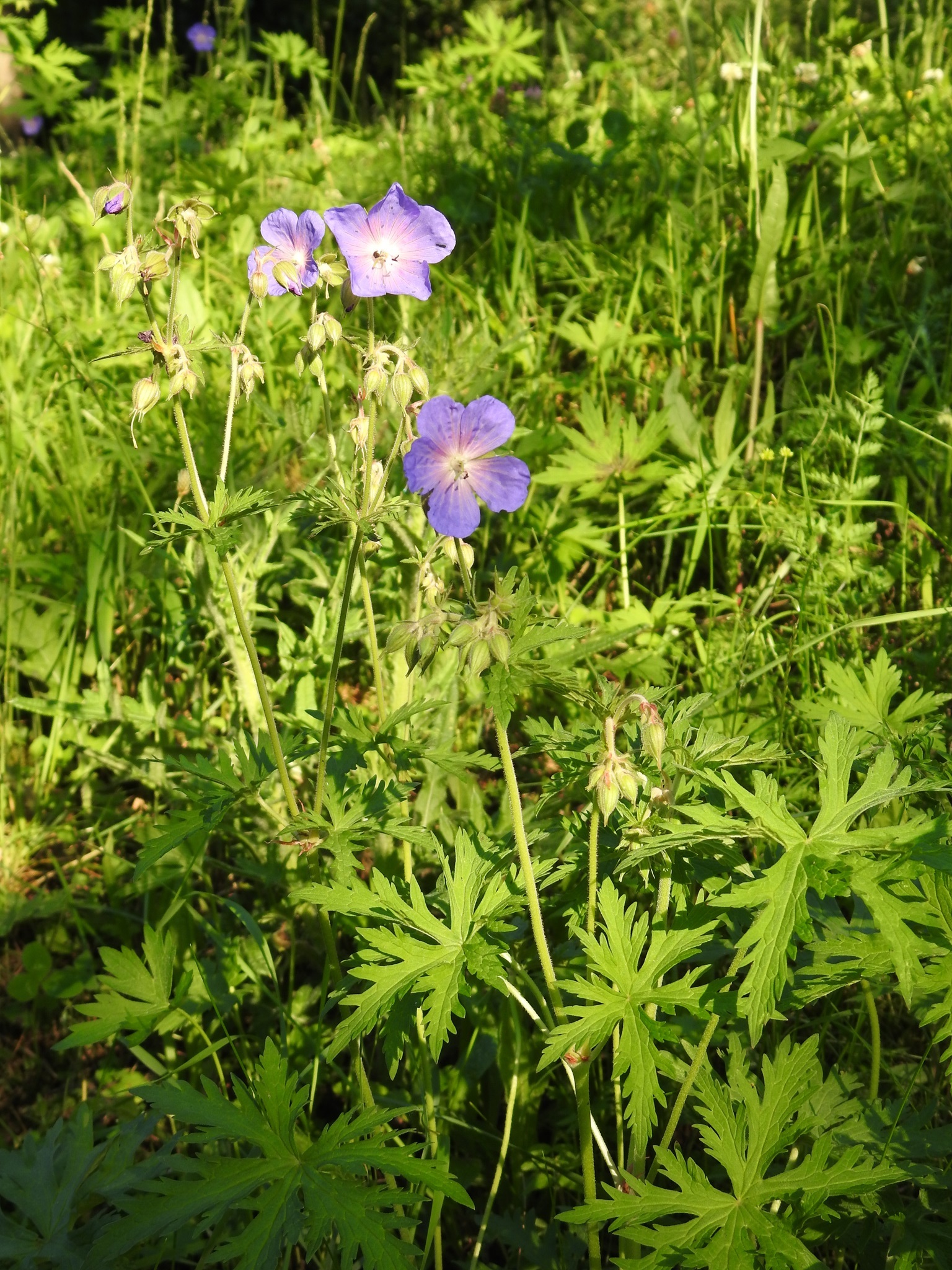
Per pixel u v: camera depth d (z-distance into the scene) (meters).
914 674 0.71
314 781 0.62
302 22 2.94
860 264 1.01
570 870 0.48
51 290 1.05
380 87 2.99
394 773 0.55
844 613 0.72
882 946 0.46
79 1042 0.53
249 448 0.87
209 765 0.52
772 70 1.16
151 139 1.64
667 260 1.03
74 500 0.85
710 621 0.73
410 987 0.43
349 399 0.82
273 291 0.51
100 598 0.77
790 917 0.40
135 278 0.48
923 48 1.30
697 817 0.42
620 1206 0.41
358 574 0.73
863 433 0.79
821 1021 0.54
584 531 0.78
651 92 1.63
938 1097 0.49
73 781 0.75
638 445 0.79
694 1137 0.55
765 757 0.47
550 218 1.22
